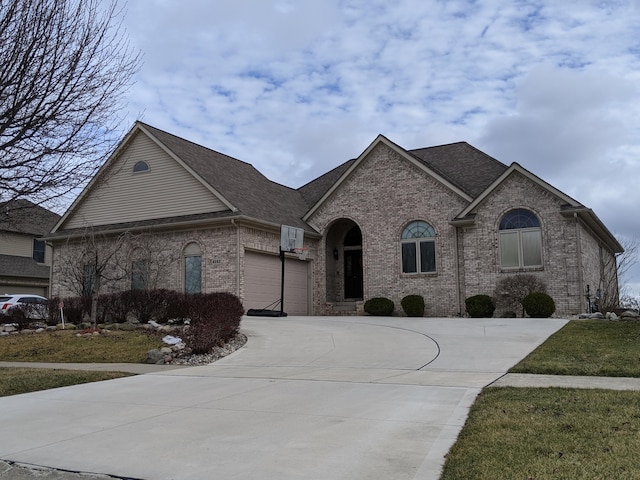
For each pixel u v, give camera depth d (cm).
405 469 510
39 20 838
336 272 2898
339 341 1510
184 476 516
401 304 2478
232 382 1016
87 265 2417
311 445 595
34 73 841
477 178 2658
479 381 946
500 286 2233
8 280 3378
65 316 2086
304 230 2661
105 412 797
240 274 2336
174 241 2500
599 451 532
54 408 838
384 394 855
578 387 862
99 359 1402
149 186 2612
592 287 2398
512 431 609
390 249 2592
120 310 1981
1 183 871
